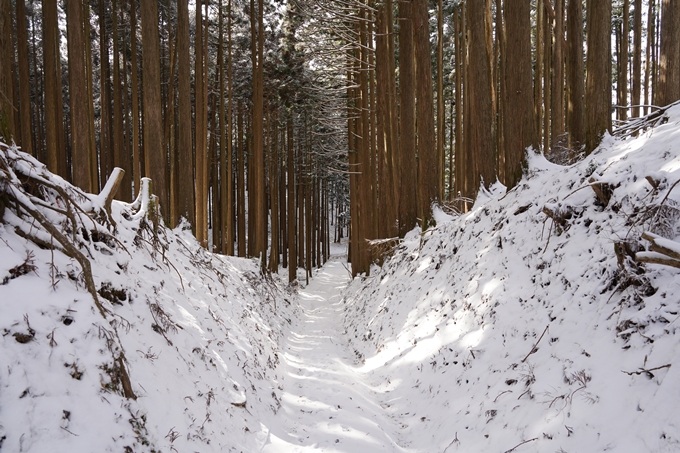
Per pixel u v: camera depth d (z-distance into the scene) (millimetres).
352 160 20891
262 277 15430
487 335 5988
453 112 28281
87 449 2756
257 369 6734
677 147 5223
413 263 12008
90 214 5164
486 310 6434
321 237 44469
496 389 4949
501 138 17375
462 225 10086
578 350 4297
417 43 13656
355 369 9109
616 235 4914
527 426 4059
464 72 18953
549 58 17562
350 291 19328
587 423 3482
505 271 6805
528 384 4516
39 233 3875
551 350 4656
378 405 6629
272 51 21062
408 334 8750
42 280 3516
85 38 14781
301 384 7238
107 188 5742
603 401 3529
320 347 10875
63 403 2863
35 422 2654
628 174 5477
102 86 18875
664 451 2793
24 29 13562
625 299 4195
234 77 21969
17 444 2504
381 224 18141
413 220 15258
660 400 3049
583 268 5156
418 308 9266
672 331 3449
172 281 6781
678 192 4449
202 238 13539
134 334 4281
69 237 4367
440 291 8773
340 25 17953
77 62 8922
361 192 19125
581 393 3773
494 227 8320
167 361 4441
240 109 21891
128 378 3514
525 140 9125
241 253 20812
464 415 5043
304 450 4730
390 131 17375
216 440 4145
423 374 6879
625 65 18875
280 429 5344
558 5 14555
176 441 3582
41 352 3010
